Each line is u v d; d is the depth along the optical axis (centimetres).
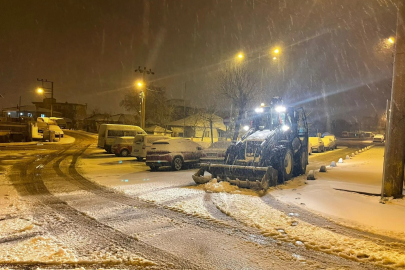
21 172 1341
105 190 934
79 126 7619
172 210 698
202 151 1561
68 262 423
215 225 589
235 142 1054
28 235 529
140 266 416
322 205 725
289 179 1088
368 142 5416
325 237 518
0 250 462
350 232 544
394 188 772
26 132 3756
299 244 492
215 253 458
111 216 650
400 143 766
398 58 765
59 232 547
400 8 762
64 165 1636
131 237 524
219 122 3791
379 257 438
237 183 929
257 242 502
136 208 715
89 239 513
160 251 465
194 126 4166
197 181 1003
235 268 410
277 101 1138
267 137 998
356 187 918
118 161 1895
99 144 2564
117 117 7031
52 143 3619
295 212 671
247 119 1196
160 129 4303
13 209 704
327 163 1823
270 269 406
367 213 656
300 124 1251
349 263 423
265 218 628
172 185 1019
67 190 936
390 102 792
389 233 537
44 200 799
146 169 1502
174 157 1432
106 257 441
